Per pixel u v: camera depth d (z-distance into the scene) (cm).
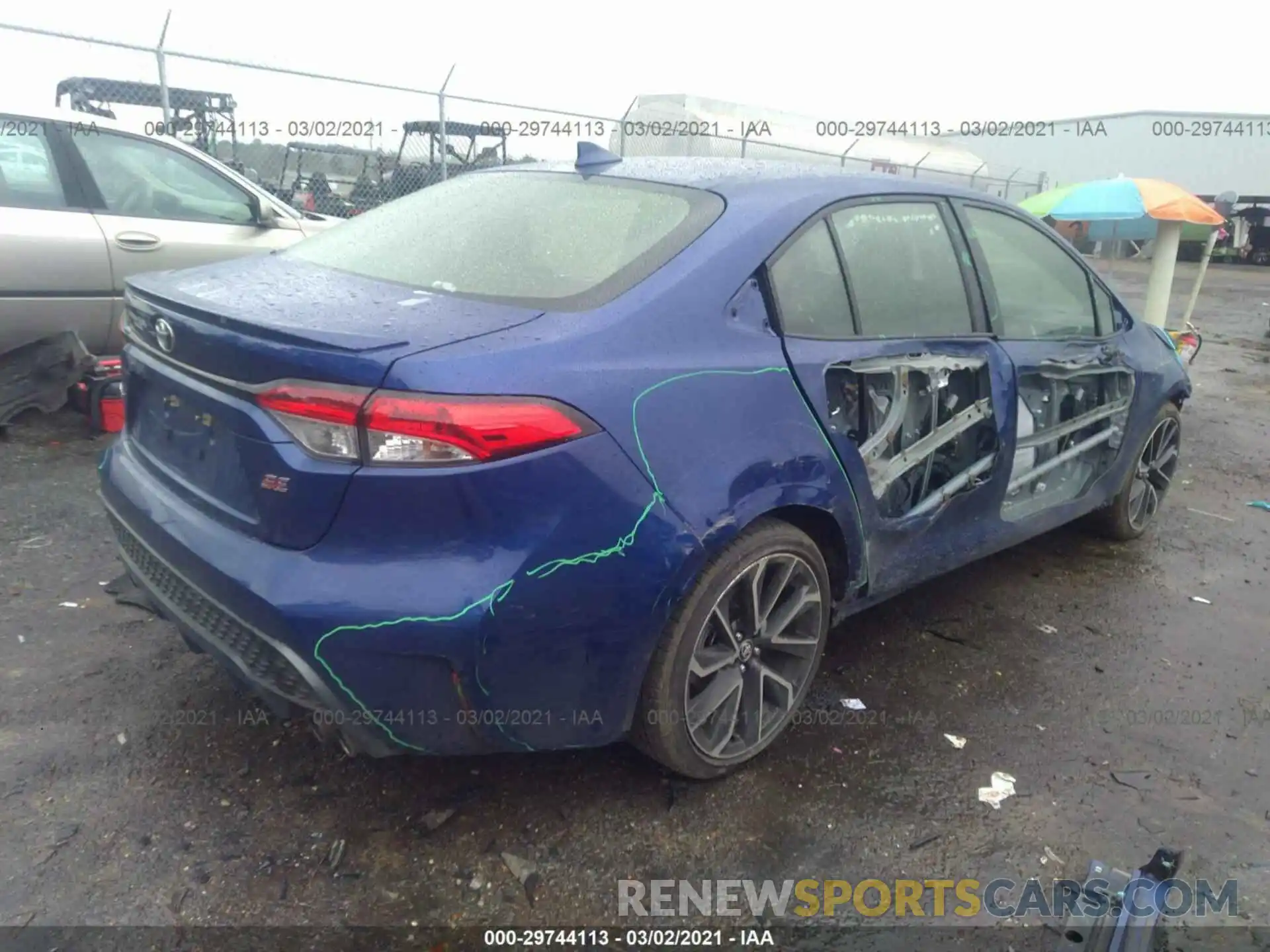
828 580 288
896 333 302
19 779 256
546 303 239
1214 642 380
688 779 271
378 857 239
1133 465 448
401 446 201
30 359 519
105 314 539
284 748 276
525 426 208
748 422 249
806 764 285
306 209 958
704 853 248
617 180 295
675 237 261
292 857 237
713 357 246
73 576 371
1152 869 237
